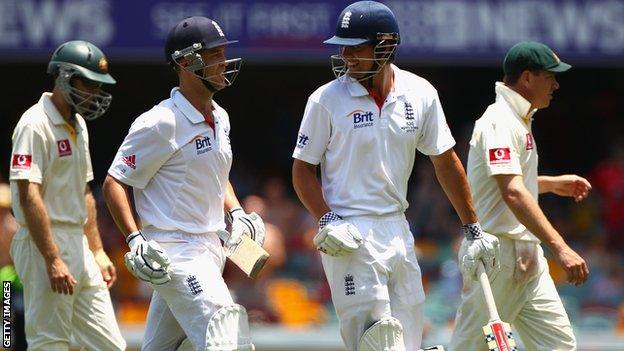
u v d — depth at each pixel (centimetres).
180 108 1977
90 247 2319
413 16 4097
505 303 2194
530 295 2191
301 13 4081
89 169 2275
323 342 3434
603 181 4569
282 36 4078
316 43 4081
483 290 2030
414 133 1977
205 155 1989
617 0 4153
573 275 2067
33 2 4016
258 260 1994
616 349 3381
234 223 2047
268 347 3384
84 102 2172
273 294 3919
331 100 1956
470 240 2058
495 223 2184
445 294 3938
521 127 2183
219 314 1934
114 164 1970
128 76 5381
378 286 1934
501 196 2172
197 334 1953
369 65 1938
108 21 4044
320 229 1947
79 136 2228
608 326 3872
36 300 2188
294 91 5412
